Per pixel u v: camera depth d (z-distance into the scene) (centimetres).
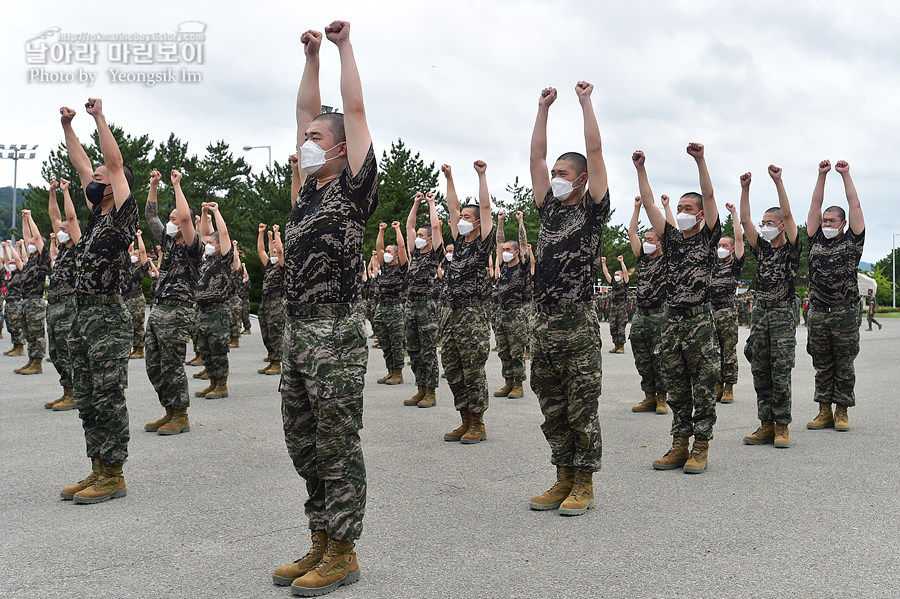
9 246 1466
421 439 702
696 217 580
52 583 349
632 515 459
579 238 468
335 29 357
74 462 599
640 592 335
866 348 1825
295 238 355
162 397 718
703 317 576
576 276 467
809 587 340
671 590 337
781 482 540
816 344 758
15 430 727
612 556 384
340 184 356
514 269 976
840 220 749
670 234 595
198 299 930
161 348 704
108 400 496
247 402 912
